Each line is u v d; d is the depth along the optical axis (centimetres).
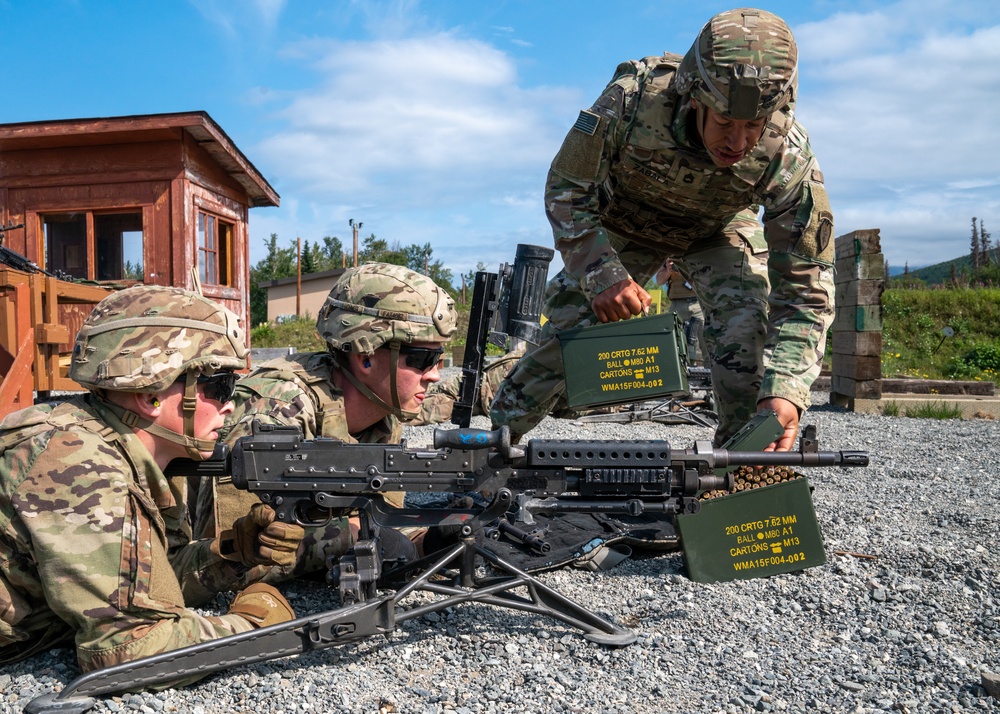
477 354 467
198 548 297
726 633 294
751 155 369
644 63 404
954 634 293
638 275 479
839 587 338
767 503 335
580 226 381
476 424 860
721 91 331
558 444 275
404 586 295
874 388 1067
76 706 223
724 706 238
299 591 337
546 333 455
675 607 319
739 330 436
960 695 243
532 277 469
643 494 280
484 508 284
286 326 3594
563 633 292
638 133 389
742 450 315
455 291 4641
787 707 237
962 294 2083
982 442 793
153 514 248
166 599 247
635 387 352
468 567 301
